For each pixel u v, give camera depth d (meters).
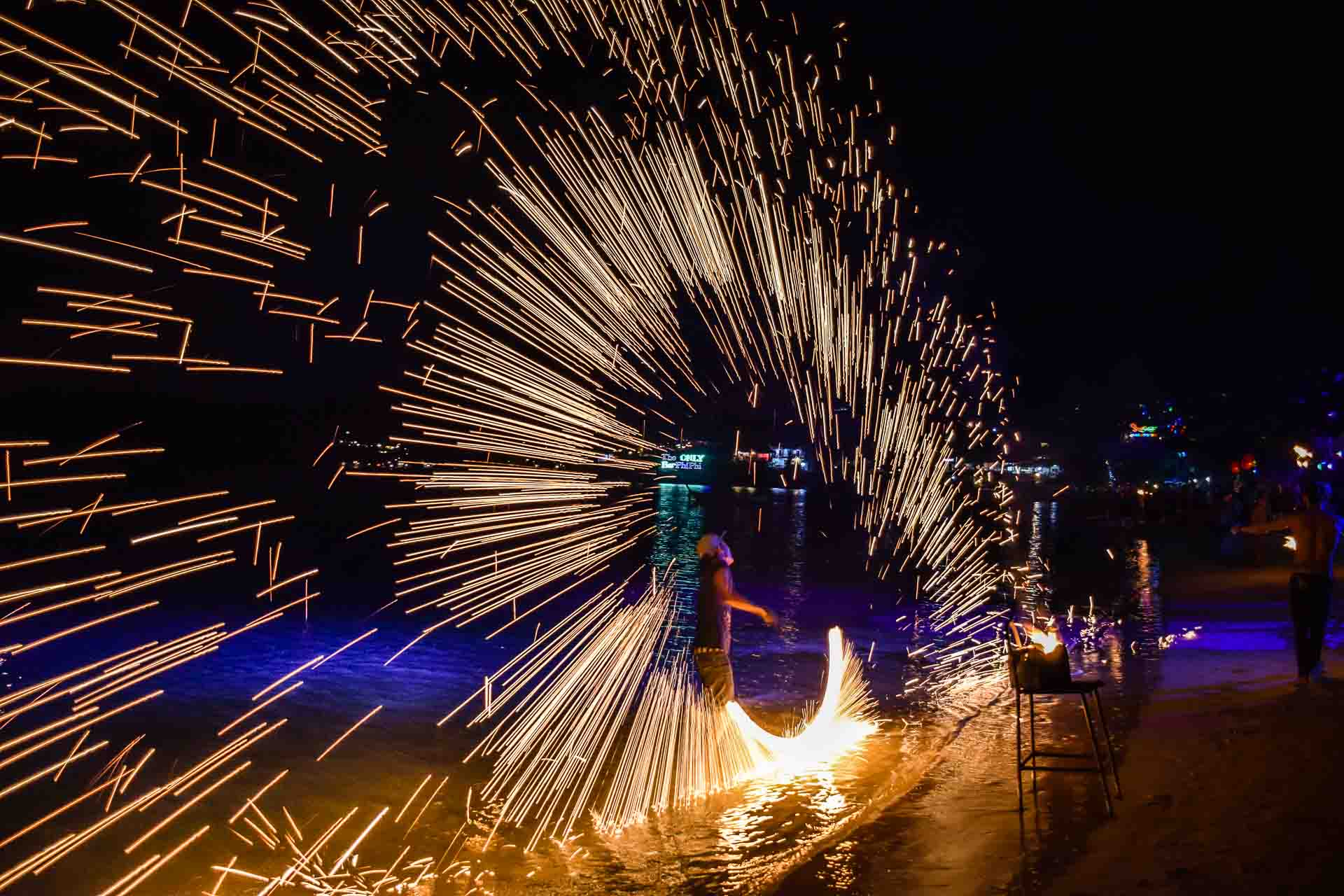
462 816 5.77
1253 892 3.93
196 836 5.35
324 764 6.74
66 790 6.12
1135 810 5.27
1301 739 6.30
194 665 9.98
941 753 6.80
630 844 5.32
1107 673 9.47
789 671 10.11
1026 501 46.78
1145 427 34.19
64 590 15.70
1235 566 20.80
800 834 5.44
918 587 17.52
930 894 4.32
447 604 14.94
